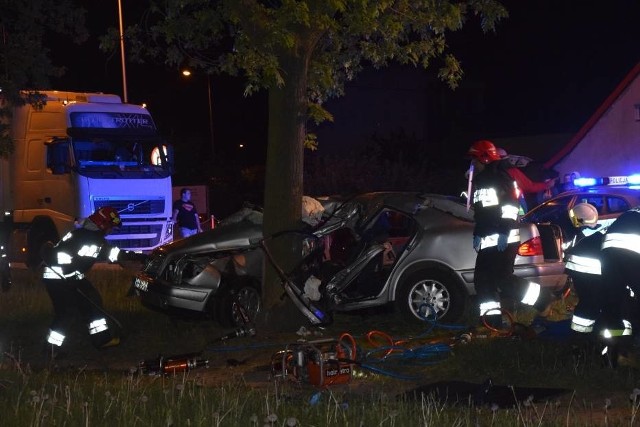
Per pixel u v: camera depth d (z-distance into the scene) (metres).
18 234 22.84
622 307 9.12
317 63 13.08
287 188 12.32
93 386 8.42
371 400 7.83
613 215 17.62
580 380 8.62
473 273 12.20
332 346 9.04
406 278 12.34
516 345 9.77
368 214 12.36
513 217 10.95
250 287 12.94
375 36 13.81
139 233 23.14
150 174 23.08
